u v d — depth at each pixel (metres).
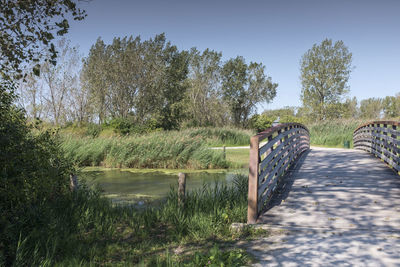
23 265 4.99
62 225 6.46
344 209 6.64
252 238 5.43
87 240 6.08
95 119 45.56
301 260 4.43
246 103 58.28
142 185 12.23
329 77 41.16
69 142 18.38
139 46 45.19
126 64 44.38
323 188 8.35
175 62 47.97
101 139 20.09
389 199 7.23
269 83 57.41
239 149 26.47
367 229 5.51
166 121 46.16
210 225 6.16
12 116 6.96
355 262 4.30
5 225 5.68
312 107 42.09
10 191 5.86
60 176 8.01
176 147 18.16
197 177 14.18
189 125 50.50
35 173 6.57
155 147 18.28
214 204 7.44
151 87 44.84
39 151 6.93
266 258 4.56
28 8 6.89
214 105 56.34
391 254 4.51
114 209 7.98
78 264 4.92
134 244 5.90
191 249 5.34
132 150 18.52
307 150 18.20
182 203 7.48
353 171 10.51
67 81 40.78
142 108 45.09
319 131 30.92
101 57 47.03
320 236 5.32
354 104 78.56
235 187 9.34
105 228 6.57
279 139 9.13
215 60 56.41
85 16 7.40
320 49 41.53
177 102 47.09
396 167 10.01
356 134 20.70
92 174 15.14
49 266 4.80
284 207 6.90
